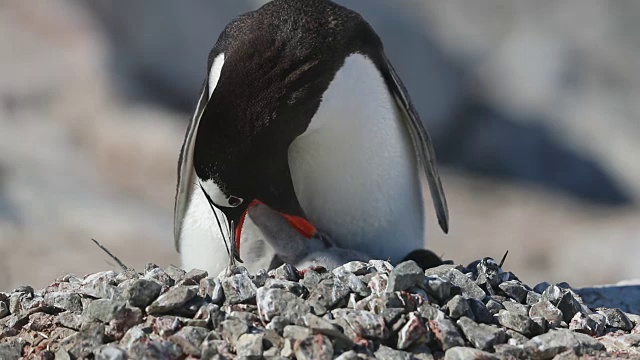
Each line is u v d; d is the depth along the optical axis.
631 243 23.56
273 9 8.37
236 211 8.20
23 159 24.31
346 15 8.39
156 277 7.40
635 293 9.54
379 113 8.56
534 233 25.47
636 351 7.07
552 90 34.47
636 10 37.06
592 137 33.47
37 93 28.48
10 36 30.22
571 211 28.66
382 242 9.02
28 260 18.14
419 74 32.38
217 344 6.67
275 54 8.03
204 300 7.06
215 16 32.59
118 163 25.86
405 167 9.00
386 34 31.98
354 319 6.70
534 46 35.34
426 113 32.50
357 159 8.57
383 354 6.57
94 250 19.19
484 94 33.53
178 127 28.45
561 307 7.55
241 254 8.63
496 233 25.19
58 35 30.66
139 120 27.80
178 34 32.06
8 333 7.24
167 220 21.80
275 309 6.82
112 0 31.73
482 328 6.95
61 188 22.83
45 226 20.05
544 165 32.34
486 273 7.79
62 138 26.44
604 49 36.19
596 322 7.46
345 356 6.38
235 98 7.95
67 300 7.37
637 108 34.84
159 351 6.54
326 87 8.09
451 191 29.31
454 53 34.31
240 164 7.98
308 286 7.20
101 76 29.38
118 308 6.95
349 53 8.22
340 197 8.75
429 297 7.18
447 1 36.66
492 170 32.16
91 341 6.84
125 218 21.03
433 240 24.08
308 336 6.51
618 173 32.75
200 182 8.11
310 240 8.48
